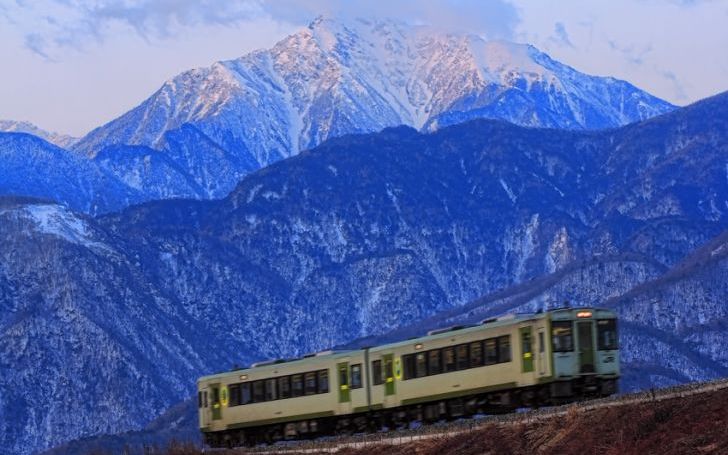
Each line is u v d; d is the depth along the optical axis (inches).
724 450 3137.3
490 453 3914.9
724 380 3612.2
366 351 5177.2
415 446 4323.3
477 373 4719.5
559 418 3882.9
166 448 6136.8
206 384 5925.2
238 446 5802.2
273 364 5590.6
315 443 4879.4
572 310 4527.6
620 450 3457.2
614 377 4552.2
